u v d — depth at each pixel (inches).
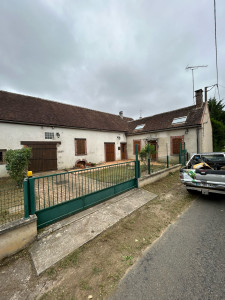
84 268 89.4
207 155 225.3
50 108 472.4
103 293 73.2
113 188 193.8
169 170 318.3
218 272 81.7
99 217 146.3
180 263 89.4
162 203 183.5
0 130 328.8
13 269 89.7
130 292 72.7
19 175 236.8
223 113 672.4
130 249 104.7
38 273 86.2
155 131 554.6
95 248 106.9
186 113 514.0
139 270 86.0
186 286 74.3
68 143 450.3
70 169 431.2
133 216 153.0
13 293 75.2
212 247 102.1
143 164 354.0
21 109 390.6
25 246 106.9
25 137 363.9
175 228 128.7
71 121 471.5
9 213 144.3
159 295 70.3
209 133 513.7
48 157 402.9
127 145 671.8
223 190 164.1
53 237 116.3
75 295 72.9
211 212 155.5
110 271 86.5
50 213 130.4
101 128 542.6
